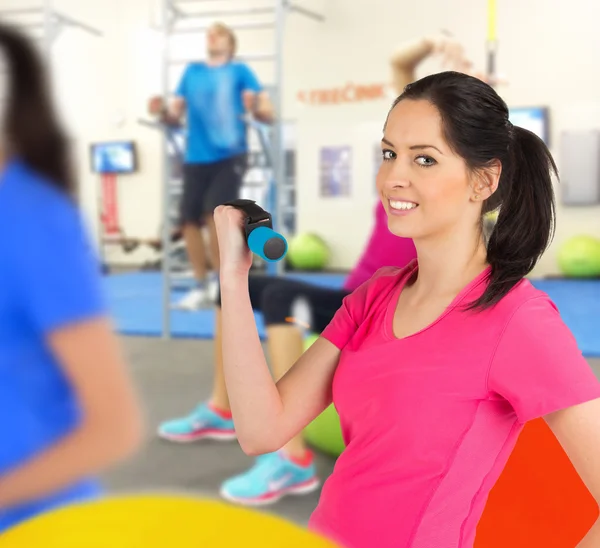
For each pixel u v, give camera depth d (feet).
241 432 3.13
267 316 6.64
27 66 2.21
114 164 28.40
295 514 6.51
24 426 2.25
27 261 2.11
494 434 2.79
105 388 2.20
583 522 3.61
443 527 2.78
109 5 27.63
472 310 2.81
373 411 2.90
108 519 1.04
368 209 25.98
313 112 26.08
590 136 23.38
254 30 26.08
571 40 23.27
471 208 2.92
